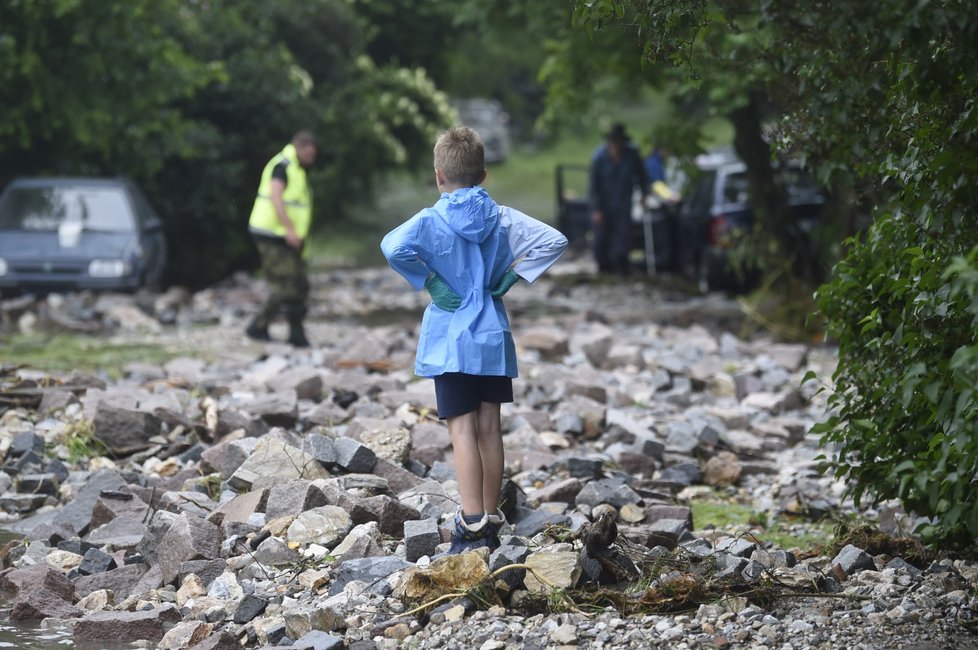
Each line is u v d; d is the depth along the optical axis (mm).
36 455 19797
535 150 156250
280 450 17656
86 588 14508
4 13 45875
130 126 52094
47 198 44344
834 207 35469
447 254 13344
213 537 15109
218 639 12445
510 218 13688
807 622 12391
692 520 17203
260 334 33875
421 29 99938
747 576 13617
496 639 12117
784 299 37719
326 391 25547
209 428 21188
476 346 13227
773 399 25453
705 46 15297
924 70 11258
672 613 12836
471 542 13742
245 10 73875
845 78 12781
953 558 14719
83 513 17250
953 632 12148
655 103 172000
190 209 59625
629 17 13477
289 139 67938
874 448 14664
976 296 10438
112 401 22219
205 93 64500
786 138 16078
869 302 14695
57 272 41781
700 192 49500
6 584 14477
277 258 32938
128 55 50438
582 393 25453
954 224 12359
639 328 36969
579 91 42750
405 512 15656
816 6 11453
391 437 18672
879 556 14859
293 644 12211
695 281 51188
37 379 25219
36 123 49469
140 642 12938
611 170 50781
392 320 42375
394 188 118938
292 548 15055
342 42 82062
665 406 25562
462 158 13539
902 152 13914
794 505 18141
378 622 12711
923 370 12203
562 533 14977
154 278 44656
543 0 41438
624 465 20141
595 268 55875
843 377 15234
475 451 13719
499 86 155625
